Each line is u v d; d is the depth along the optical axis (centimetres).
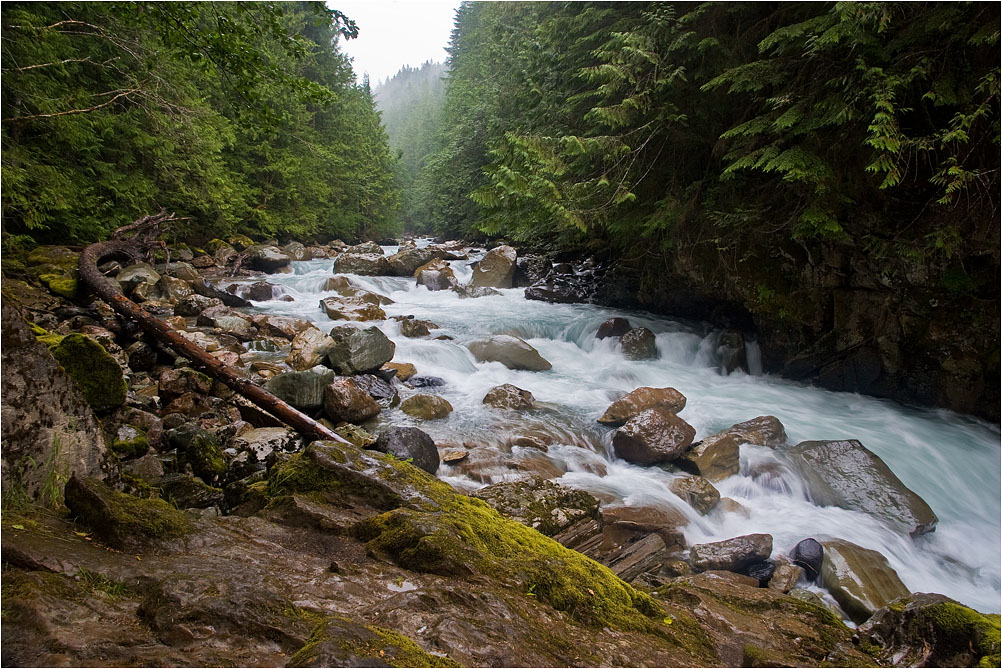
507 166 870
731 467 582
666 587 326
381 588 200
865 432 700
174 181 1451
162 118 1266
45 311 788
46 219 1071
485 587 209
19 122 932
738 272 944
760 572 413
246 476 447
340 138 3062
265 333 927
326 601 181
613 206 918
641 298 1293
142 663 133
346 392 621
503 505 386
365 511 275
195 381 620
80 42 1116
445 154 3067
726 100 825
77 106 1025
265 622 156
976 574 458
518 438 600
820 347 888
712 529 482
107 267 1094
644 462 583
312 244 2659
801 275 888
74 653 132
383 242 3241
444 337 1014
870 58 627
